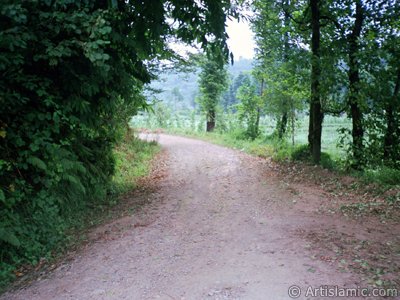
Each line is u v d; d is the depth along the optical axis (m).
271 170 12.12
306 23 12.84
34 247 5.74
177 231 6.51
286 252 5.14
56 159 6.73
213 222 6.93
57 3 5.79
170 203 8.59
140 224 7.03
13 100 5.74
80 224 7.28
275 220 6.84
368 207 7.42
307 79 12.34
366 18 11.59
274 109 17.83
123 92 7.93
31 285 4.75
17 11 5.09
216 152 17.48
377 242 5.42
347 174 10.58
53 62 5.76
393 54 10.93
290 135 19.28
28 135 6.13
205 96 30.12
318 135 12.09
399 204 7.42
